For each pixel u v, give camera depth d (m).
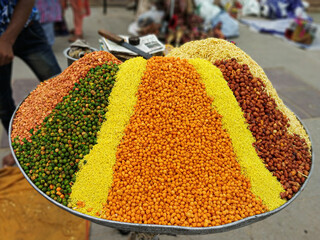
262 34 6.24
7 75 2.34
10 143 1.46
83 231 2.07
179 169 1.29
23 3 2.03
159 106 1.40
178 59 1.55
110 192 1.26
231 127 1.43
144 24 5.31
